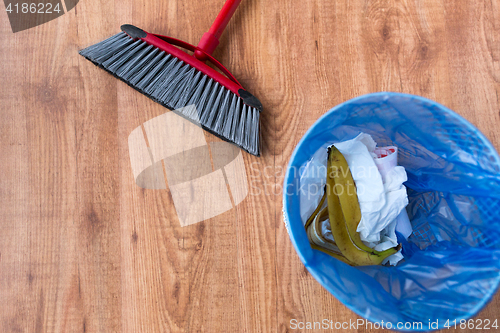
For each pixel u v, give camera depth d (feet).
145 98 3.02
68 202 3.00
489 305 2.88
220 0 3.06
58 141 3.02
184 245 2.97
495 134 2.99
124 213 2.99
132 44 2.95
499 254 2.46
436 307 2.48
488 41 3.04
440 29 3.05
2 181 3.02
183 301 2.95
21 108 3.04
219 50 3.04
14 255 2.99
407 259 2.73
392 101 2.47
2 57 3.05
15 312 2.97
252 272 2.95
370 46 3.04
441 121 2.50
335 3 3.05
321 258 2.55
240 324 2.93
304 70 3.03
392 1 3.06
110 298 2.97
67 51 3.05
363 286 2.54
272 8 3.05
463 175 2.59
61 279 2.98
